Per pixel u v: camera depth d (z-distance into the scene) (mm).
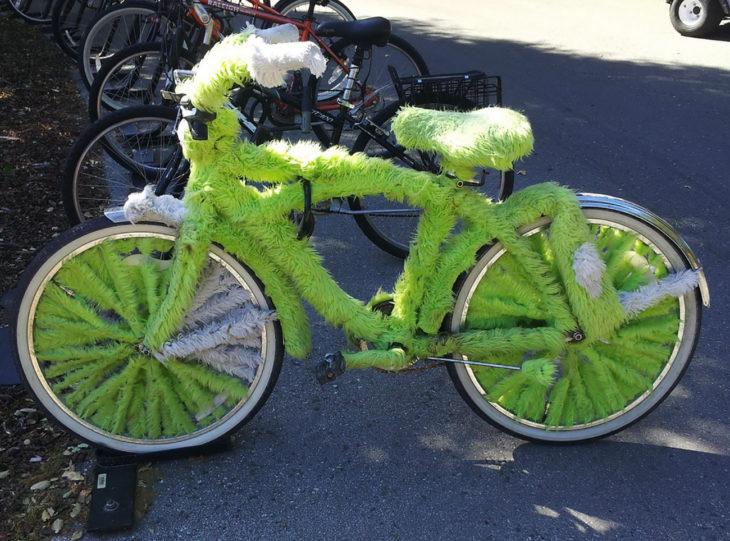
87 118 5383
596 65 7078
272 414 2666
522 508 2275
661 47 7805
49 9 7992
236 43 1901
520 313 2344
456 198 2143
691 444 2541
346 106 3350
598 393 2457
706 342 3082
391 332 2299
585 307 2209
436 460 2471
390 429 2607
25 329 2152
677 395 2787
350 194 2129
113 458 2371
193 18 4246
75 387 2262
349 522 2223
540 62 7152
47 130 5066
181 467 2416
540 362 2270
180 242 2070
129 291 2170
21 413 2578
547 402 2502
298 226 2166
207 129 1985
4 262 3471
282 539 2162
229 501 2291
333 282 2254
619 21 9023
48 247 2104
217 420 2398
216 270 2203
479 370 2418
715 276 3549
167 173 2820
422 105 3281
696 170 4742
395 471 2422
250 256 2166
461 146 2000
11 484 2295
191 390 2324
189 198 2076
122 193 4047
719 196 4387
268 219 2094
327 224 4082
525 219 2197
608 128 5449
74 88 6023
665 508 2273
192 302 2197
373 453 2498
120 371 2275
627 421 2496
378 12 9234
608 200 2242
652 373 2439
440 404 2734
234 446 2510
